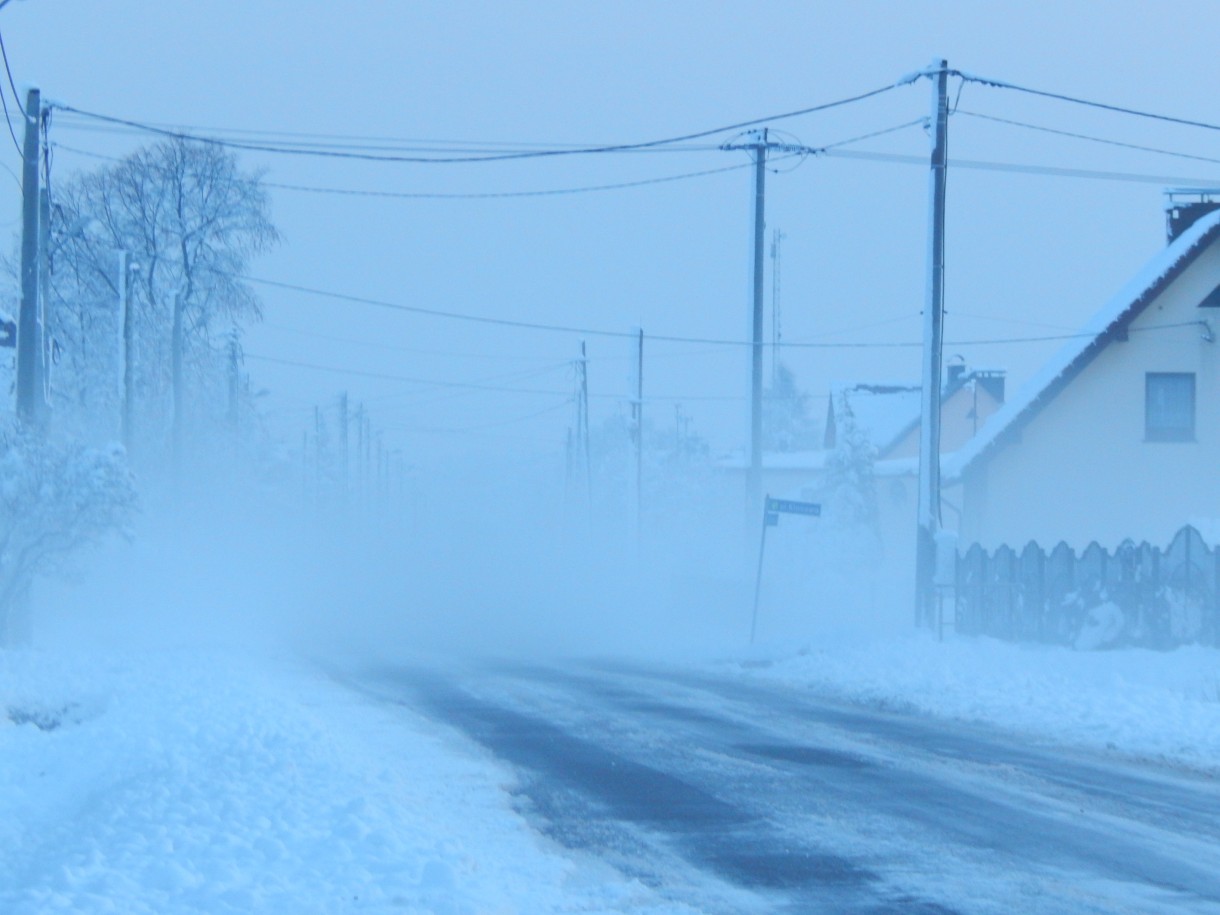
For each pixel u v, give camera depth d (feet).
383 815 70.90
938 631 187.32
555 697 141.49
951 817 77.10
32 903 54.85
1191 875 63.41
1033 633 180.14
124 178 327.67
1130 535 235.61
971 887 61.11
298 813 71.20
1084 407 236.63
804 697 145.07
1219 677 137.28
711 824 75.10
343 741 101.50
